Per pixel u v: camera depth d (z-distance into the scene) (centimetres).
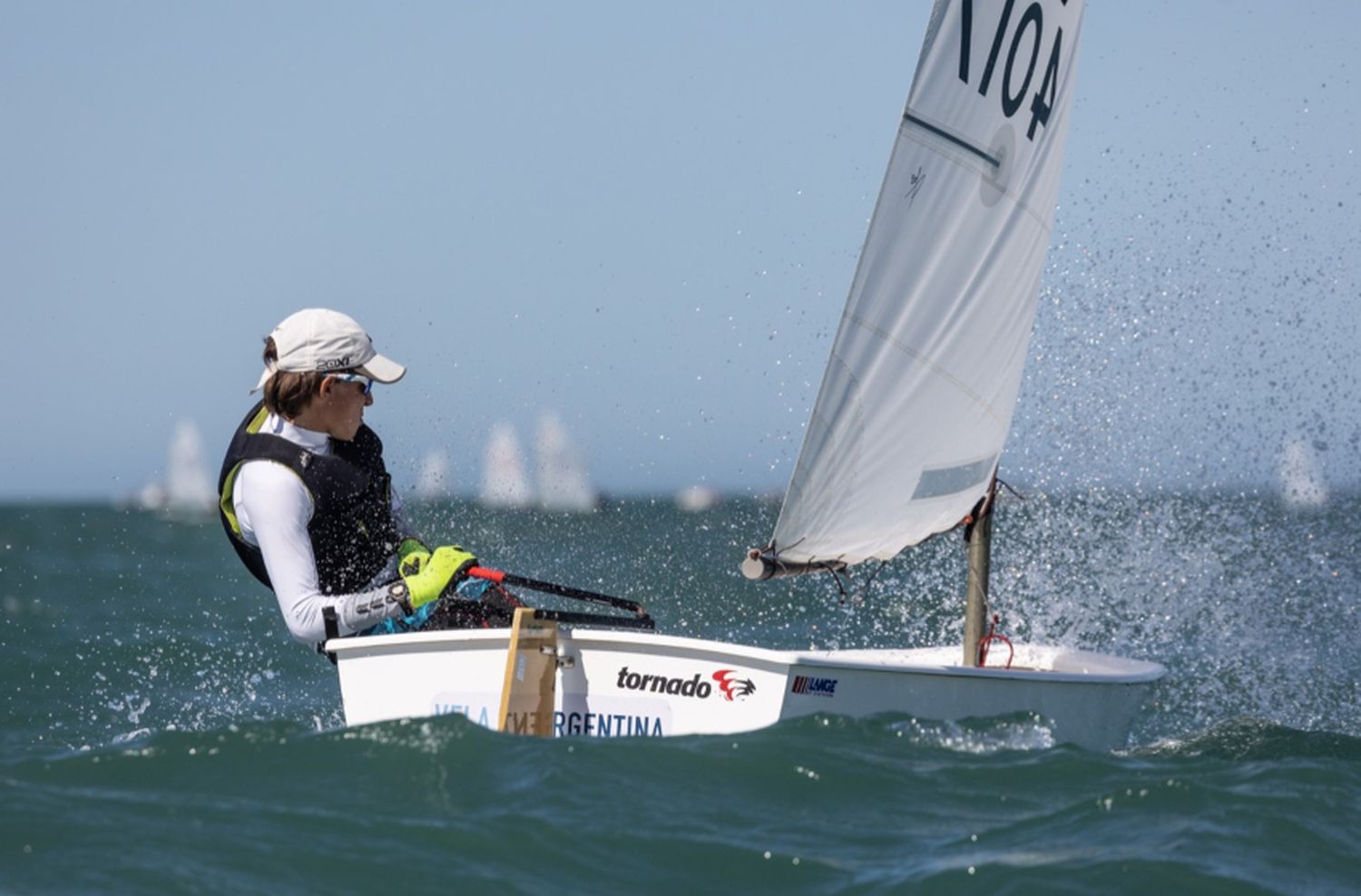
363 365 1623
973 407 1867
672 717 1484
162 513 17262
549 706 1488
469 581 1672
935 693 1588
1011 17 1802
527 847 1122
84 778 1269
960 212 1792
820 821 1227
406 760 1303
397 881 1052
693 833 1170
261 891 1025
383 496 1716
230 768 1291
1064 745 1523
